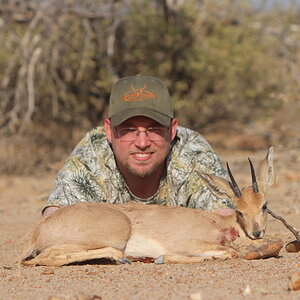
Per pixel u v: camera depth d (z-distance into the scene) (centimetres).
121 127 848
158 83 866
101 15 2356
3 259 935
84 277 697
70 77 2341
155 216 857
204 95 2508
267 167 910
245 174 1841
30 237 832
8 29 2267
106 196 921
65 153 2292
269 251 806
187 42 2455
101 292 614
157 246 841
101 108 2528
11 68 2238
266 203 871
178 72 2498
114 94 863
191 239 841
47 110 2430
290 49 2595
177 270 727
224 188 890
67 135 2445
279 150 2158
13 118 2200
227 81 2459
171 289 614
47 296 605
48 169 2195
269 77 2520
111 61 2444
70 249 800
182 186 926
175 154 930
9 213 1491
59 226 815
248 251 806
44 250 813
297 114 2572
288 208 1319
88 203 848
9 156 2216
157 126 848
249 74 2466
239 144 2511
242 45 2438
